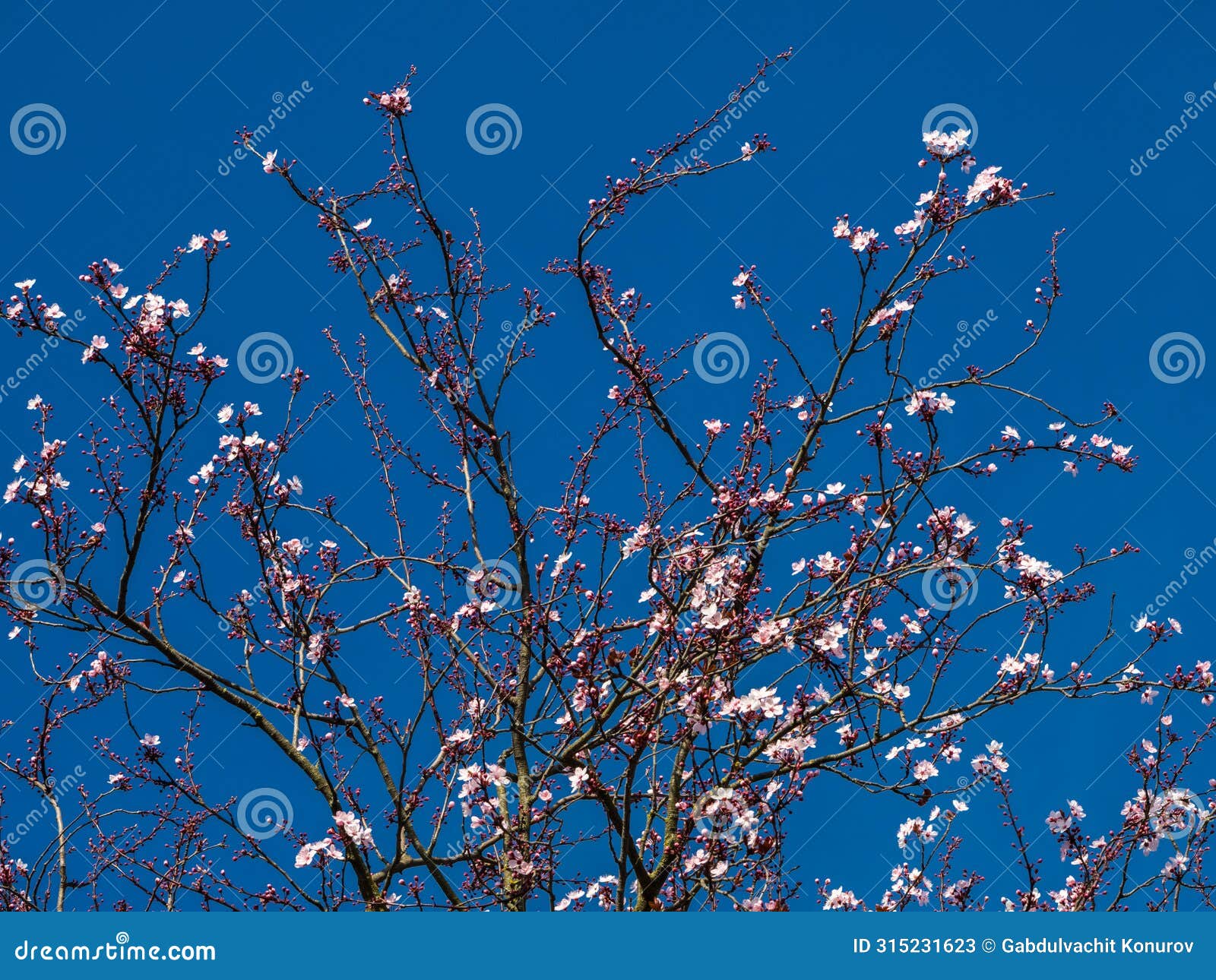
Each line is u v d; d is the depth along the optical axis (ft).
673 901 17.85
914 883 19.26
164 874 19.81
